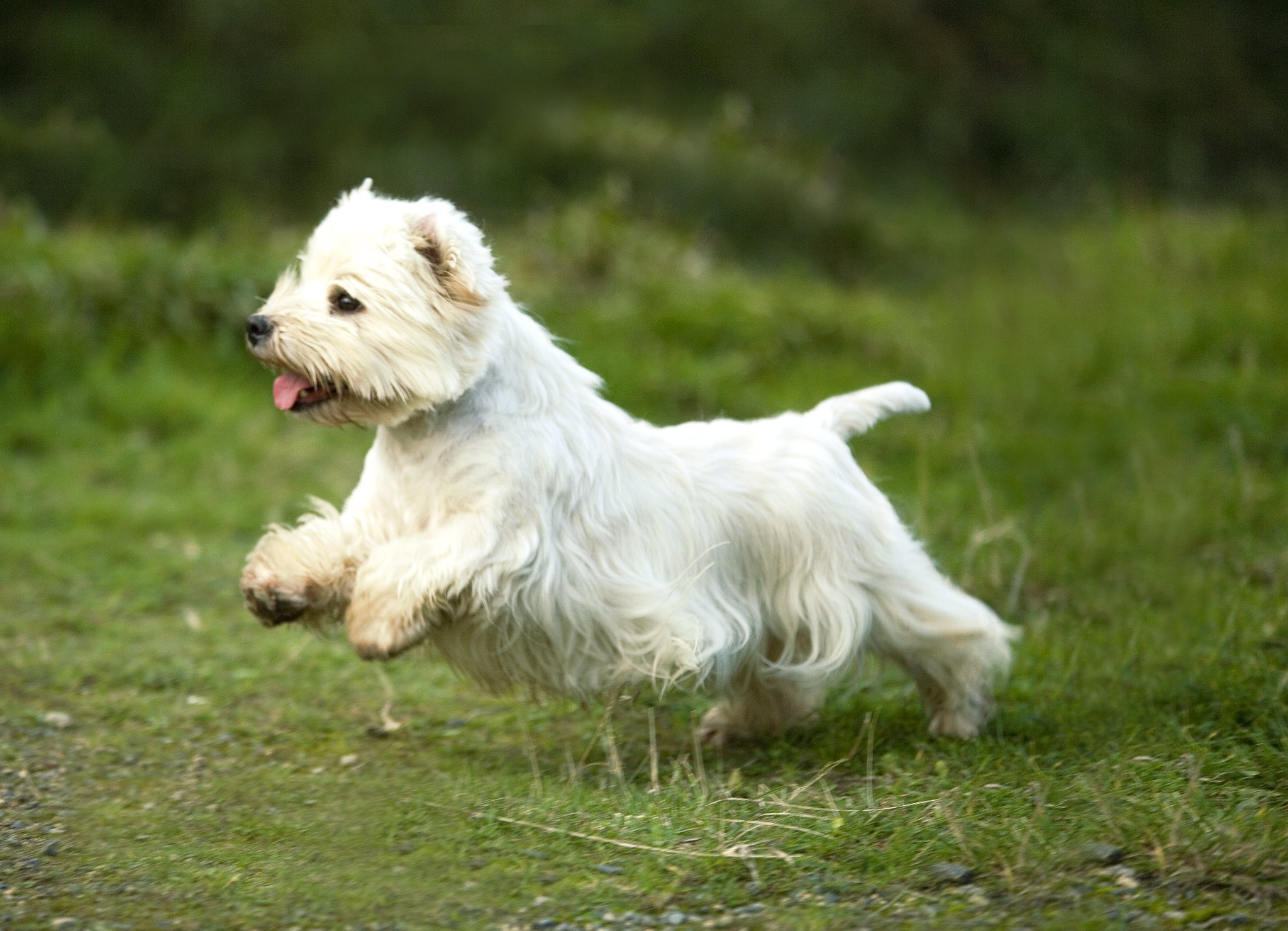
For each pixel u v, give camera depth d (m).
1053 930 5.58
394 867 6.41
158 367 17.56
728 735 8.59
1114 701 8.54
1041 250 25.67
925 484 12.65
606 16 34.12
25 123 27.42
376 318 7.10
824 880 6.15
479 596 7.21
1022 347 18.47
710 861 6.33
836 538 7.96
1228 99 37.69
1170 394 16.08
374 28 31.48
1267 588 10.51
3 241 18.95
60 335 17.48
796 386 18.23
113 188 24.98
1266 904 5.77
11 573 12.26
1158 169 35.28
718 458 8.04
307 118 29.83
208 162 27.20
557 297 20.27
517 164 28.31
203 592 11.86
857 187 31.94
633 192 27.44
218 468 15.44
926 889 6.04
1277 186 34.50
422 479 7.41
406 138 29.59
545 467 7.36
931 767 7.60
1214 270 21.45
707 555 7.80
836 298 21.95
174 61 30.22
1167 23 39.12
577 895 6.07
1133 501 12.96
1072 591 11.02
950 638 8.11
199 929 5.75
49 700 9.16
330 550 7.49
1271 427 14.98
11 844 6.69
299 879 6.27
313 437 16.50
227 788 7.58
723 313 19.86
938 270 27.00
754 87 34.69
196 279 18.81
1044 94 36.69
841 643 7.90
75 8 31.06
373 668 9.94
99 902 6.02
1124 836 6.35
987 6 38.41
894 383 8.81
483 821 6.95
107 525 13.76
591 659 7.62
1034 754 7.79
